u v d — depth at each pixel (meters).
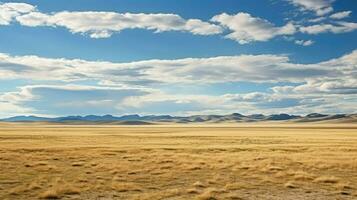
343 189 26.70
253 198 23.56
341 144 69.62
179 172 33.94
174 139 92.38
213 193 24.42
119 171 34.06
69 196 23.55
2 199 22.28
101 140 85.50
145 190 25.84
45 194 22.95
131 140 86.50
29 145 63.75
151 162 40.59
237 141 83.38
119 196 23.61
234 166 37.62
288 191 25.84
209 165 38.22
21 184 27.31
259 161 41.72
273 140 86.88
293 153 51.97
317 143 74.25
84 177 30.75
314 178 30.81
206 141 83.44
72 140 83.38
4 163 38.25
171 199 22.75
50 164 38.59
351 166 38.16
